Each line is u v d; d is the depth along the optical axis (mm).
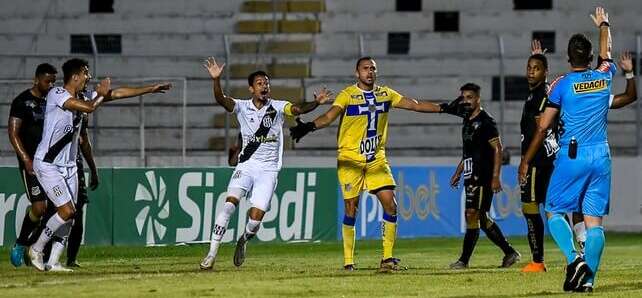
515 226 54125
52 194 27906
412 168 51094
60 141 27812
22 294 21391
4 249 39688
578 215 26516
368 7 69688
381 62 64250
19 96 29594
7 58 58625
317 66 65125
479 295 21984
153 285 23391
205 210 44562
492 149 30250
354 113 28500
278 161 29406
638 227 58344
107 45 66188
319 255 39125
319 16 69438
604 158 22688
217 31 68812
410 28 69250
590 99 22719
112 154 57625
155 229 43406
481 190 30453
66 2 68438
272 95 62719
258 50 64938
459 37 67438
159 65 61875
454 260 35844
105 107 57719
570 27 68000
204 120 60500
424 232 51562
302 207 46812
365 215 49281
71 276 26250
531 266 28953
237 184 29078
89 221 42156
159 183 43531
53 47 65688
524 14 68438
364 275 26906
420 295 21906
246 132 29094
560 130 23047
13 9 68062
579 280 22500
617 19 68312
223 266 31312
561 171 22922
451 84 63594
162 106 58438
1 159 52375
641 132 61531
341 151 28953
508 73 64188
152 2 68875
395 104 28875
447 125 62594
